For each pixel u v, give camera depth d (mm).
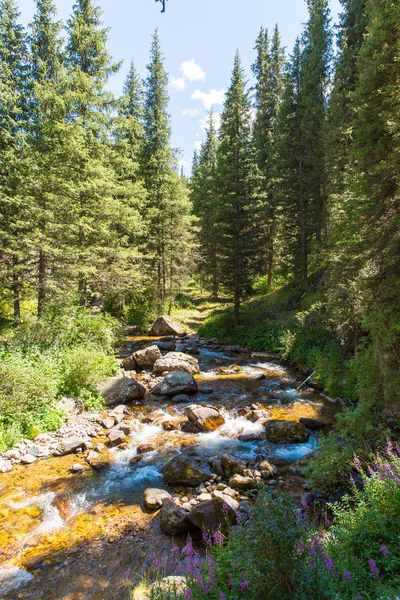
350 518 4230
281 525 2961
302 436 8945
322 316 14297
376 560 3465
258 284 31031
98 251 17125
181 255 27875
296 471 7383
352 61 17312
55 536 5715
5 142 16859
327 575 2994
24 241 15281
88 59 16922
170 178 25203
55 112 15109
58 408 10070
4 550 5414
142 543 5508
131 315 26797
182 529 5688
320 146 19875
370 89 9266
